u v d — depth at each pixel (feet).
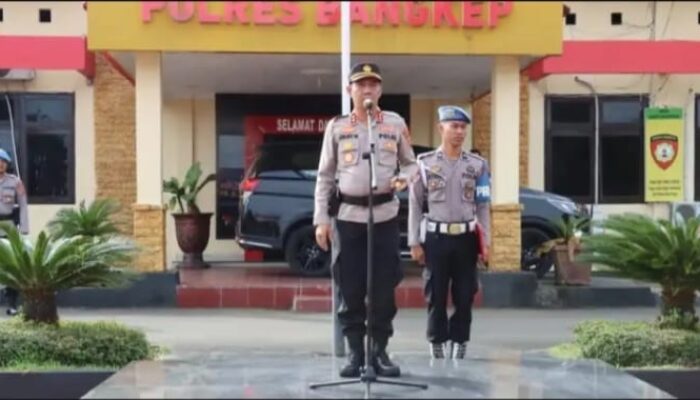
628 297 43.73
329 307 41.60
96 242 27.07
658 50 52.95
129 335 26.71
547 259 48.37
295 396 19.99
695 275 26.96
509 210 42.93
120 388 20.85
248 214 47.29
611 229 28.07
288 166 47.80
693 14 57.11
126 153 58.39
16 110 57.98
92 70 56.08
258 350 32.04
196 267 52.80
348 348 22.76
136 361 25.13
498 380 21.77
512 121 43.01
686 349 25.89
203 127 60.44
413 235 26.50
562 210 49.06
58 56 51.42
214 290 42.65
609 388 20.80
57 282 26.73
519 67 44.27
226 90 57.72
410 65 46.75
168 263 53.93
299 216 46.65
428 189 26.32
